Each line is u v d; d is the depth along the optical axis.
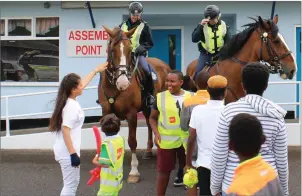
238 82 7.44
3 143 9.82
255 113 3.94
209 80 4.84
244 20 11.45
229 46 7.57
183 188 7.35
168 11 11.45
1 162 8.94
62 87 5.59
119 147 5.60
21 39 11.88
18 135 9.88
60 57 11.71
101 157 5.47
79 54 11.65
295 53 11.54
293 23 11.48
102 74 7.62
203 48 8.30
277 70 7.36
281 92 11.45
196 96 5.60
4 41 11.94
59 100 5.54
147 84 8.09
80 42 11.63
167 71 9.37
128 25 8.11
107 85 7.55
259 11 11.44
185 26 12.45
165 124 6.13
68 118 5.44
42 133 9.83
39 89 11.81
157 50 12.54
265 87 4.05
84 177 7.99
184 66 12.50
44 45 11.84
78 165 5.44
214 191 4.16
